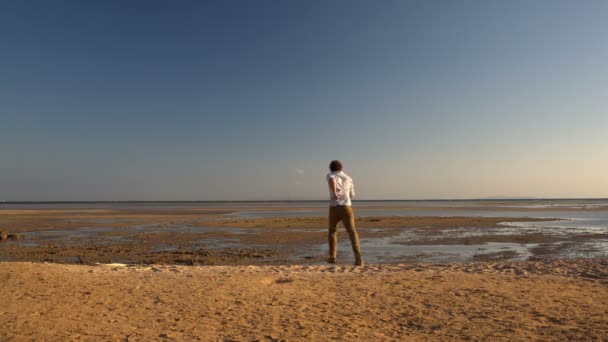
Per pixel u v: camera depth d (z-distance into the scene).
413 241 17.80
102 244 17.36
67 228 25.47
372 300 4.88
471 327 3.88
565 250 15.00
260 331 3.82
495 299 4.85
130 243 17.69
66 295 4.88
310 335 3.71
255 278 6.07
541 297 4.92
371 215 41.97
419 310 4.46
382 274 6.49
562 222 29.05
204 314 4.32
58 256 14.06
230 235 20.77
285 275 6.46
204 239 19.05
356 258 7.90
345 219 8.02
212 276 6.22
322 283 5.76
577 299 4.82
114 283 5.57
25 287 5.09
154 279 5.91
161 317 4.21
